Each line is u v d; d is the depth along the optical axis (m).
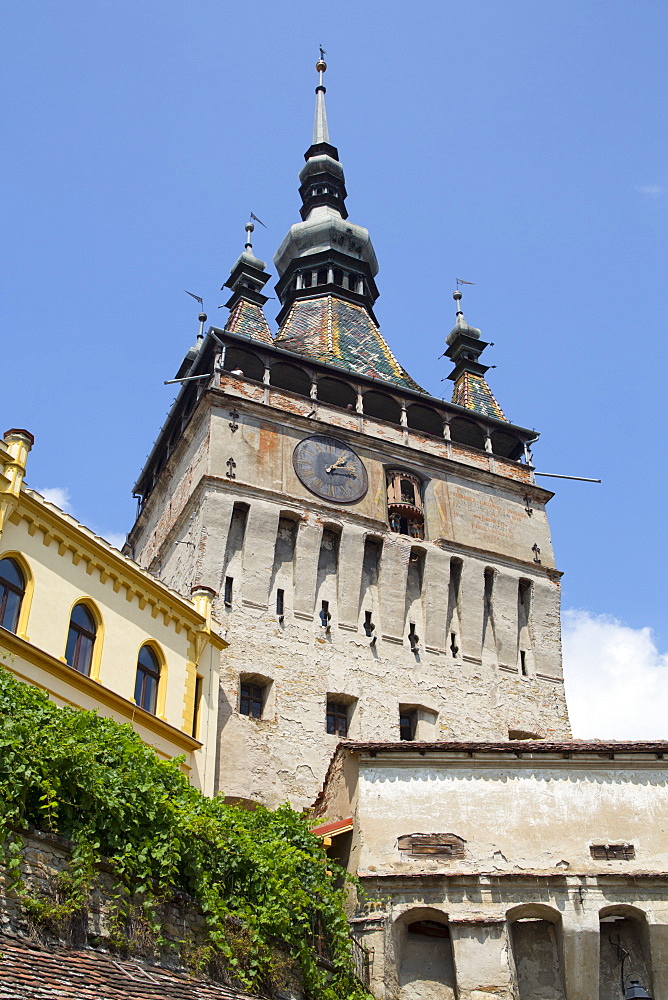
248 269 57.66
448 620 48.41
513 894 25.48
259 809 25.66
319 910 23.69
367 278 68.31
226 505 45.38
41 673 27.88
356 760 28.05
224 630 42.72
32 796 18.55
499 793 27.23
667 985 24.86
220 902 20.56
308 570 45.91
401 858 26.11
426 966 25.25
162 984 17.67
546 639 49.94
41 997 14.98
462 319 63.56
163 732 31.89
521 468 55.41
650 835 26.62
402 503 49.97
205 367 53.31
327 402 52.81
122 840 19.36
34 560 28.97
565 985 24.88
